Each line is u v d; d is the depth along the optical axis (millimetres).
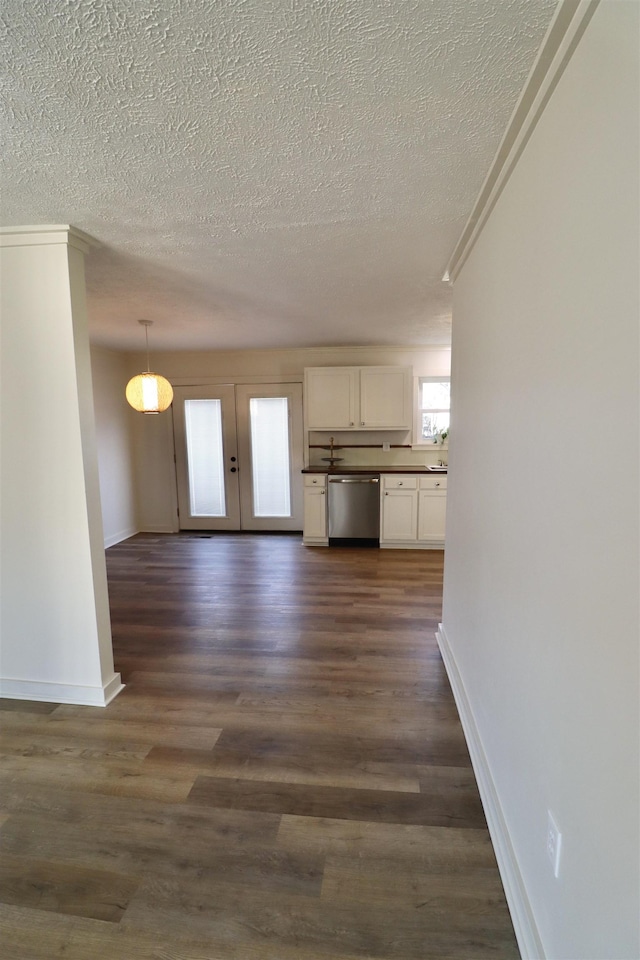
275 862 1367
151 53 977
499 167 1412
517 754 1239
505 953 1126
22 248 1924
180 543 5223
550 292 1006
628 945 675
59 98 1111
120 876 1332
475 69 1025
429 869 1342
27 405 2021
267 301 3047
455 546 2283
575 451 873
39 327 1964
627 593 681
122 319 3568
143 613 3217
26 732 1969
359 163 1425
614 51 711
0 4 868
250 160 1407
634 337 657
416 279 2574
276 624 3016
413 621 3037
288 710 2100
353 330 4070
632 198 661
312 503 4969
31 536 2105
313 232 1936
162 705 2150
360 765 1755
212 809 1562
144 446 5723
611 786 729
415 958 1119
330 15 890
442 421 5273
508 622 1334
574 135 876
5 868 1364
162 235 1968
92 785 1677
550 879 989
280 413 5492
